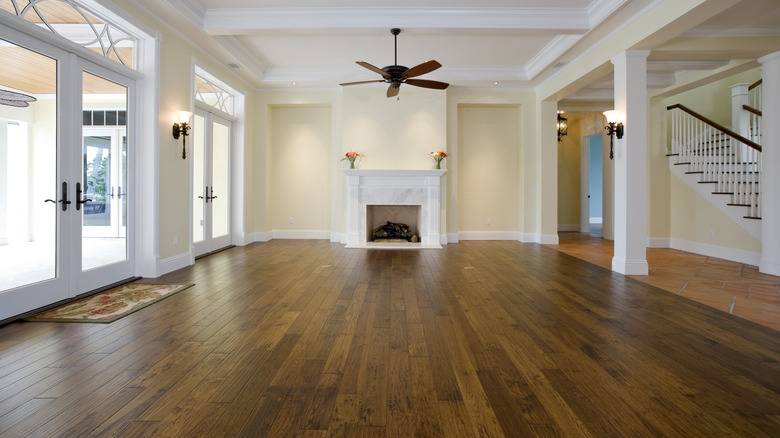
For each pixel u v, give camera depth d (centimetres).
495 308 345
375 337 274
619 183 498
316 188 822
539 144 781
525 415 177
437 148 770
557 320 313
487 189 830
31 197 328
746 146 637
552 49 601
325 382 208
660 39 443
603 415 178
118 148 423
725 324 305
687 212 694
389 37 568
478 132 827
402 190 755
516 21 485
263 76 716
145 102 448
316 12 487
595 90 796
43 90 335
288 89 784
